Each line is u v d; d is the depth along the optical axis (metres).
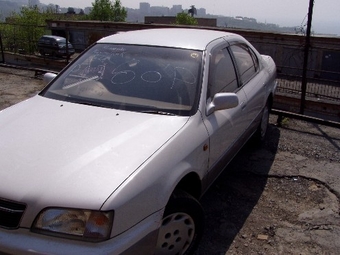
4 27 15.13
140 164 2.39
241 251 3.15
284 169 4.64
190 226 2.82
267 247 3.21
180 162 2.66
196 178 3.02
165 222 2.63
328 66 9.56
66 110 3.10
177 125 2.89
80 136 2.65
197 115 3.07
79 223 2.11
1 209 2.17
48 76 3.96
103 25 14.22
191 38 3.82
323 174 4.53
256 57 4.96
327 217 3.66
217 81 3.56
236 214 3.69
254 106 4.38
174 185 2.55
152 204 2.35
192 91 3.21
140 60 3.55
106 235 2.10
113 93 3.29
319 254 3.15
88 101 3.25
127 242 2.16
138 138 2.65
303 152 5.18
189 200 2.72
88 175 2.25
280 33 10.12
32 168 2.31
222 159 3.52
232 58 4.07
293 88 8.05
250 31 10.58
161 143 2.63
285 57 10.05
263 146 5.35
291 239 3.32
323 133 5.95
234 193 4.08
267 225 3.52
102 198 2.12
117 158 2.41
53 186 2.18
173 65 3.43
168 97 3.18
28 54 14.54
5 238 2.12
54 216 2.12
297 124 6.34
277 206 3.85
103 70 3.57
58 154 2.44
